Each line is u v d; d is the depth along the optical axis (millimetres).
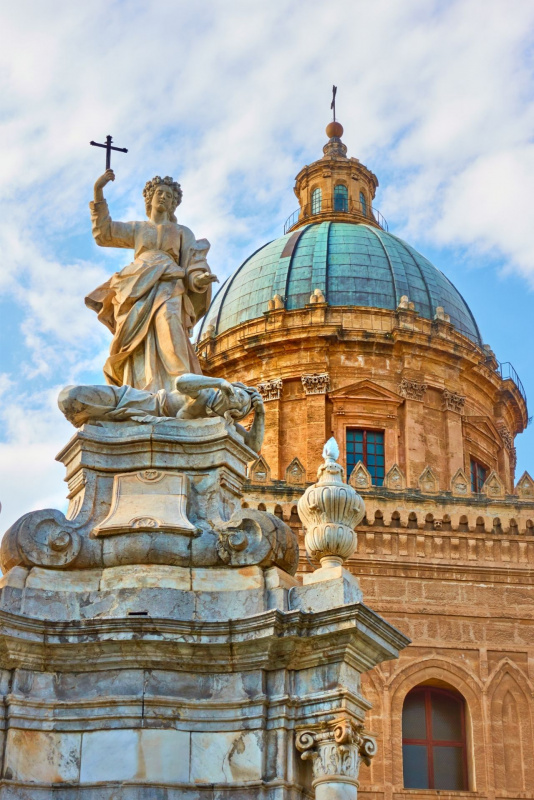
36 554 13336
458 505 41906
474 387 53875
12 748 12250
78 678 12734
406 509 41531
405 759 39156
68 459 14688
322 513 13641
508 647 40469
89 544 13531
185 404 14633
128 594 13086
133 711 12430
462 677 39812
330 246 55938
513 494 42656
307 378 50750
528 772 38906
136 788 12141
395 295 53906
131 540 13406
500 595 41219
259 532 13539
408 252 57188
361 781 37781
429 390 52000
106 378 15773
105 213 16047
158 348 15430
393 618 40312
